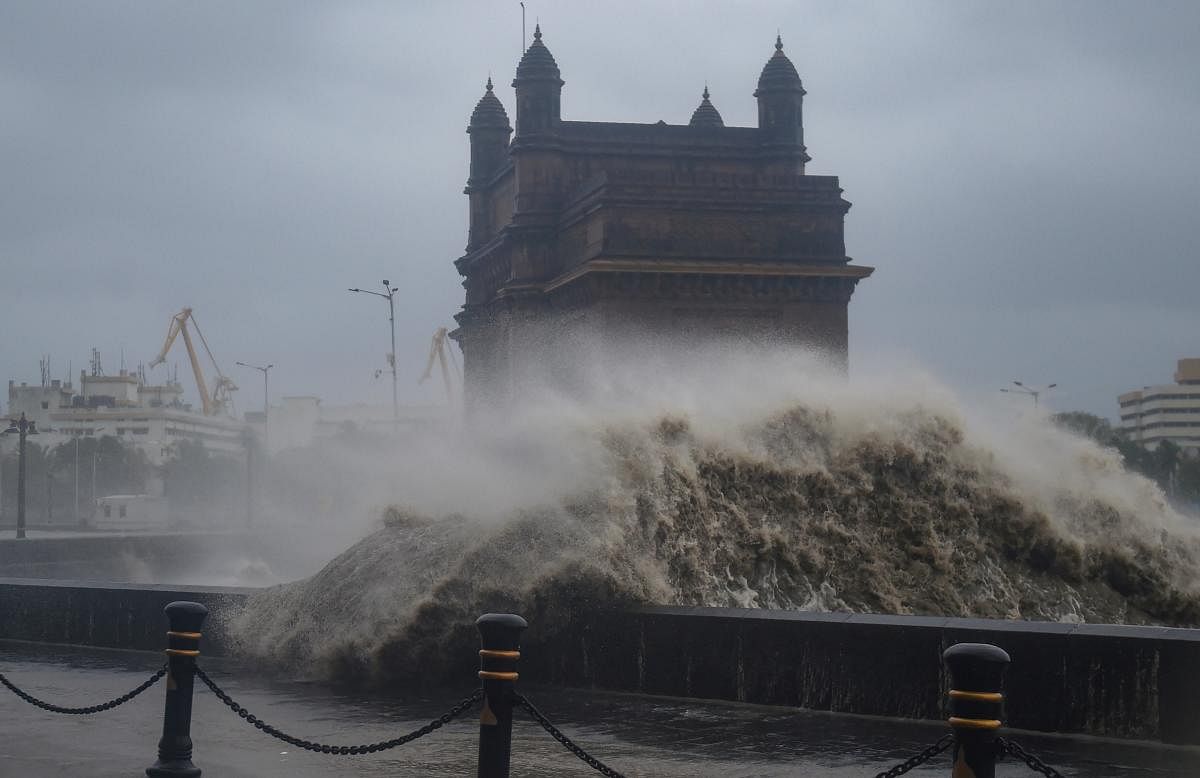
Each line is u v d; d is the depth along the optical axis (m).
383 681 19.03
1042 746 13.88
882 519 26.30
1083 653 14.36
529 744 14.21
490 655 10.62
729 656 16.91
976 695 8.51
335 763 13.27
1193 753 13.48
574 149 74.00
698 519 24.16
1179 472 151.62
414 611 18.88
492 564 19.45
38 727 15.30
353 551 21.30
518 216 73.69
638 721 15.59
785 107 74.44
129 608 22.73
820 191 68.44
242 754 13.73
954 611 25.70
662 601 20.75
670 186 66.88
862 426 26.59
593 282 65.44
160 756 12.51
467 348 86.19
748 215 67.62
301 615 20.22
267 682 19.23
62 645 23.53
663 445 24.59
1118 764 13.00
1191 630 14.27
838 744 14.12
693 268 65.75
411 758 13.51
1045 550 26.91
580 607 18.75
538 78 73.81
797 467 25.88
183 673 12.55
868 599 25.41
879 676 15.69
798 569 25.25
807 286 67.12
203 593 21.86
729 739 14.43
